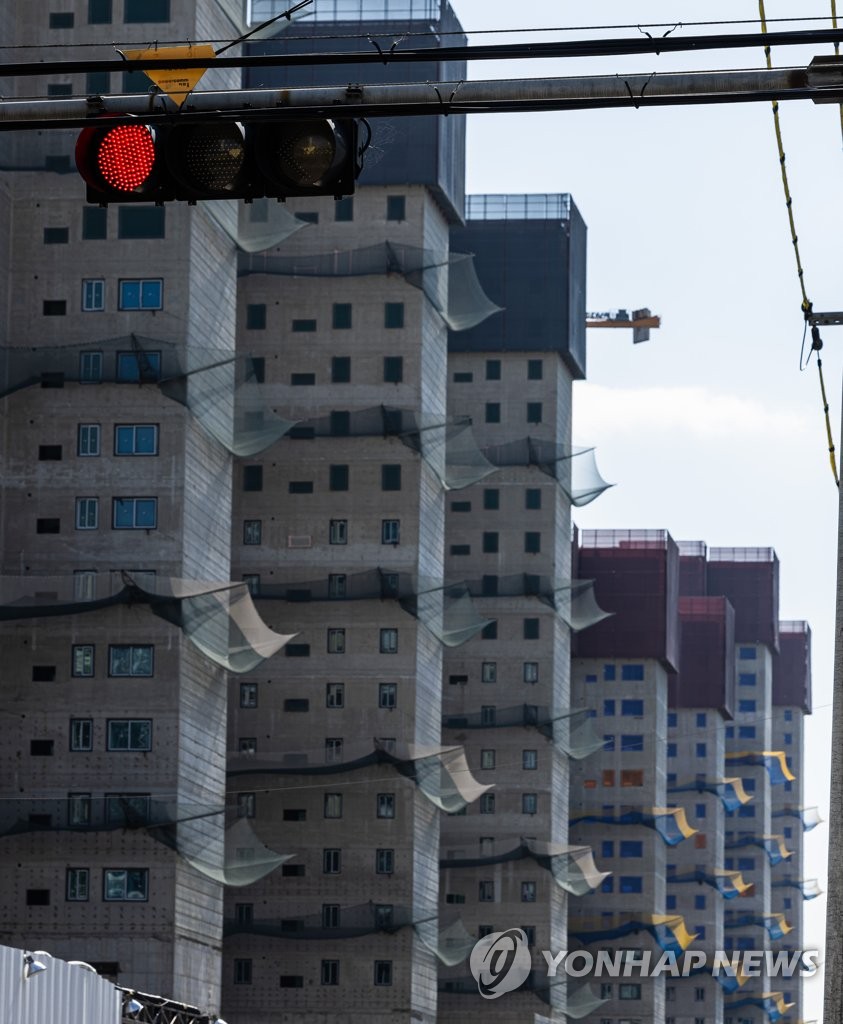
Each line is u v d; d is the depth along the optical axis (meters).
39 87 159.12
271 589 194.62
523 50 26.98
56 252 158.12
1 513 154.75
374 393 197.50
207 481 158.88
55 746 150.25
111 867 148.62
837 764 39.22
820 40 26.55
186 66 27.17
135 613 151.12
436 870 199.50
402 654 193.50
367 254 196.62
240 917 190.12
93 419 155.38
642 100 27.22
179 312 156.62
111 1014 66.00
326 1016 187.62
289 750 192.25
